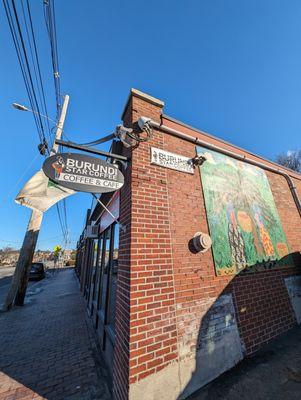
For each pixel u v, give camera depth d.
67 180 2.75
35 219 8.79
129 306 2.54
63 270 34.78
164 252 3.03
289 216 5.88
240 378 2.78
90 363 3.62
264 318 3.81
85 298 9.10
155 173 3.44
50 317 6.52
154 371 2.42
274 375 2.78
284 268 4.79
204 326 3.01
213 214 3.92
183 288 3.02
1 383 3.09
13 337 4.89
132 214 2.95
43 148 5.46
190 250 3.33
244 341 3.35
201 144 4.41
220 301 3.34
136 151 3.37
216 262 3.55
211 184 4.19
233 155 4.99
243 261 3.99
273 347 3.49
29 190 5.46
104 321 4.11
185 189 3.72
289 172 6.80
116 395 2.57
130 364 2.31
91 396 2.76
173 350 2.63
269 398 2.41
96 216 7.71
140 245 2.86
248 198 4.86
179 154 3.95
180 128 4.20
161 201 3.32
